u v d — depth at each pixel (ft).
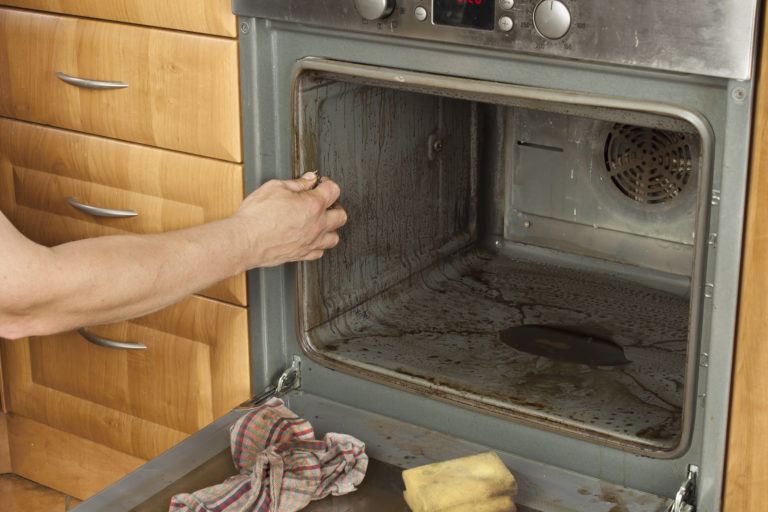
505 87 4.07
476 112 5.96
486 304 5.58
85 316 3.75
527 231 6.09
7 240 3.48
